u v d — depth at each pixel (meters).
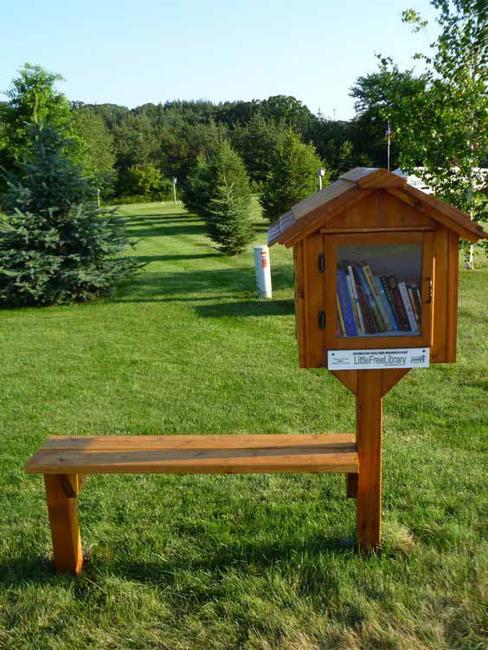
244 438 3.36
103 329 9.44
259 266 11.28
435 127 9.99
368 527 3.15
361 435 3.04
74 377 6.92
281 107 81.25
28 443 5.02
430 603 2.72
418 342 2.89
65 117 24.08
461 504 3.68
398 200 2.73
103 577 3.07
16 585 3.04
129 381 6.71
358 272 2.85
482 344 7.59
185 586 2.97
